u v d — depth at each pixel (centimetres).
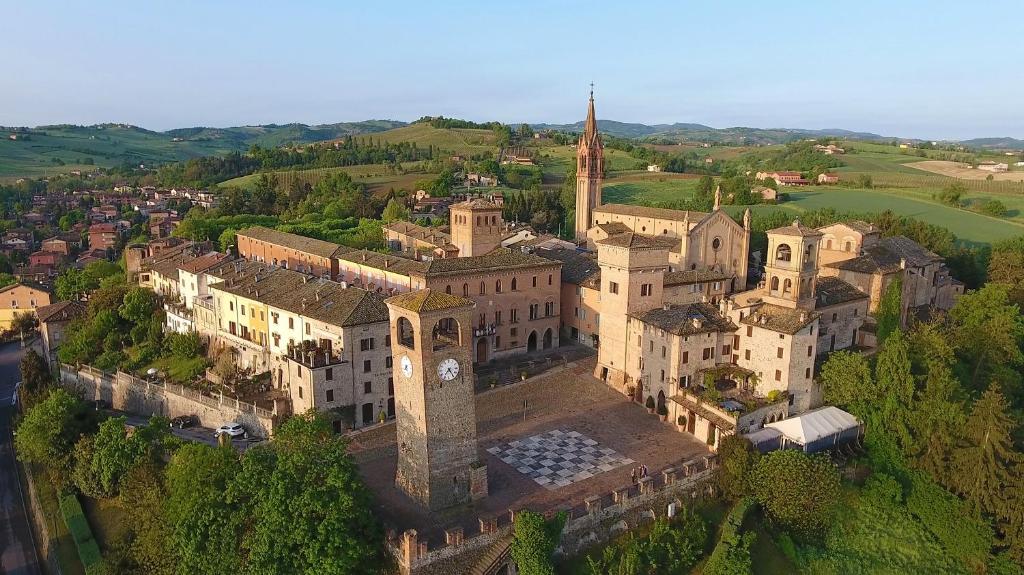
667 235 14800
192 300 12744
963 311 11038
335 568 5616
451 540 6078
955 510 7562
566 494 7231
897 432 8381
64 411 9425
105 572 7188
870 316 10788
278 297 10456
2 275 19350
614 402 9750
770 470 7300
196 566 6206
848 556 7238
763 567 6819
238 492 6353
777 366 8938
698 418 8631
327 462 6212
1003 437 7575
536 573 5997
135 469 8069
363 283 12562
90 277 17725
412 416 6894
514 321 11375
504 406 9462
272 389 10269
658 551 6669
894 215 17162
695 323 9112
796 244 9556
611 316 10131
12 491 10062
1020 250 14275
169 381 11306
